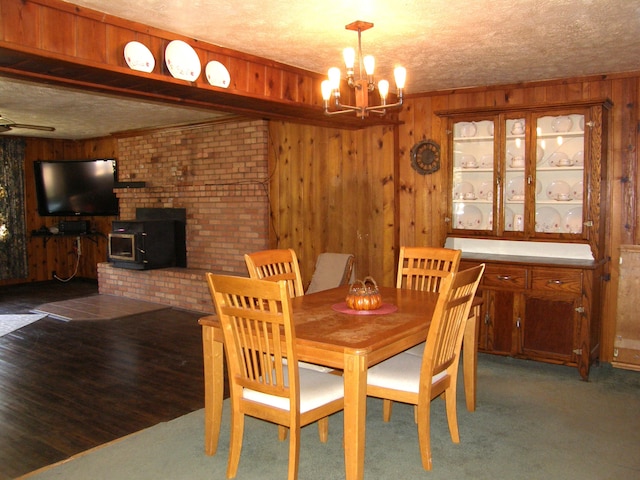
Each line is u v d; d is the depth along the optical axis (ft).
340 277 14.96
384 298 10.25
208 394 8.79
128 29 9.14
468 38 10.41
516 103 14.66
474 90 15.15
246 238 19.26
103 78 9.36
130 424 10.21
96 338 16.39
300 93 12.71
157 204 22.52
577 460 8.62
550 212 13.98
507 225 14.37
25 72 8.87
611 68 12.95
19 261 26.37
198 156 20.57
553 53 11.57
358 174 17.22
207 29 9.68
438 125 15.89
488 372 13.06
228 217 19.79
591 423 10.07
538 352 13.10
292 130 18.40
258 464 8.56
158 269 21.40
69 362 14.05
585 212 12.94
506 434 9.59
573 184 13.56
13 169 25.90
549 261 13.12
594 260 12.91
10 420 10.43
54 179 26.71
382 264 16.94
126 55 9.07
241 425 8.03
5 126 20.61
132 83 9.78
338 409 8.00
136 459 8.75
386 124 16.24
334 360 7.30
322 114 13.82
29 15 7.85
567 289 12.65
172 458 8.79
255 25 9.49
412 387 8.30
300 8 8.66
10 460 8.86
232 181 19.47
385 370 8.70
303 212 18.39
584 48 11.18
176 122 20.83
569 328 12.69
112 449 9.11
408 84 14.75
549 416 10.39
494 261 13.51
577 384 12.23
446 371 8.98
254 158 18.75
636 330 13.17
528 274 13.10
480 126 14.65
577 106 12.82
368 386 8.63
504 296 13.46
